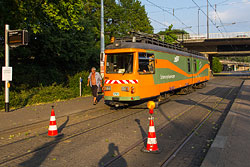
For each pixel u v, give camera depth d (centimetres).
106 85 1100
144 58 1102
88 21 2209
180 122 865
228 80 3909
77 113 1016
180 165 473
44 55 2002
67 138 675
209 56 5969
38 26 1290
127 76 1047
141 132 726
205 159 458
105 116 985
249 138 594
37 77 1914
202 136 684
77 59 2194
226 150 507
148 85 1122
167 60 1354
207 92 1964
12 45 982
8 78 1012
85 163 491
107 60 1105
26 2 1134
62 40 1961
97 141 640
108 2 3134
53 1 1248
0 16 1090
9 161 506
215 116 969
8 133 724
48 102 1314
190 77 1848
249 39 4375
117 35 3198
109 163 489
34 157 529
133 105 1163
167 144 609
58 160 510
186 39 4712
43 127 819
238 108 1023
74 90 1535
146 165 478
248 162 442
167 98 1445
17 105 1140
